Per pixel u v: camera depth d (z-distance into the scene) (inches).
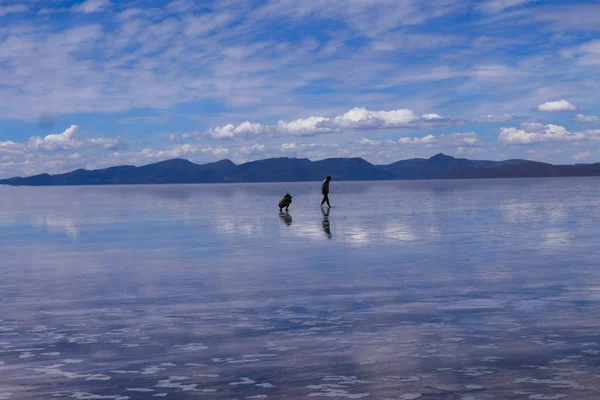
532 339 290.5
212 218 1357.0
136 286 467.8
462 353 267.6
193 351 279.7
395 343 287.7
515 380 228.4
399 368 246.8
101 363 262.5
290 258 622.8
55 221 1370.6
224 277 505.7
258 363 258.1
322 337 302.5
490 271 516.7
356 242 773.9
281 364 255.8
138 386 229.9
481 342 286.5
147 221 1300.4
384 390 219.3
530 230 916.6
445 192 3745.1
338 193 3996.1
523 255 620.7
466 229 952.3
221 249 720.3
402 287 445.7
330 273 518.3
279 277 501.0
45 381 238.2
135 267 576.4
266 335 308.8
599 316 340.2
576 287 434.0
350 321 338.0
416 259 601.3
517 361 253.6
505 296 403.9
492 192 3518.7
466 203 1982.0
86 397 218.4
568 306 368.8
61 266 593.0
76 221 1357.0
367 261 591.2
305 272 526.0
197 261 612.1
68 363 263.4
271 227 1051.3
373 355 267.4
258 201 2615.7
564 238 791.7
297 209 1721.2
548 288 431.5
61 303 404.2
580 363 249.1
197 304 394.0
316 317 349.7
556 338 291.7
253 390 222.4
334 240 804.0
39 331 324.5
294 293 428.1
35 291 451.8
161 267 573.0
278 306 383.2
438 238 813.9
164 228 1082.7
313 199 2733.8
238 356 269.7
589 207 1612.9
